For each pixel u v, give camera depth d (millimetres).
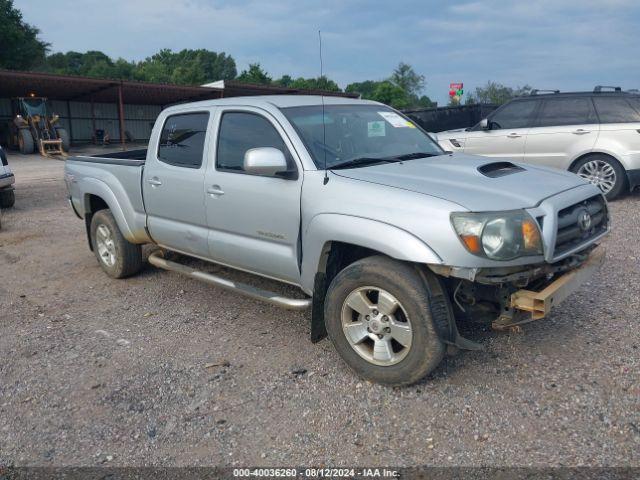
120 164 5836
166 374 4117
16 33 44906
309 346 4453
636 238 7098
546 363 3955
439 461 3018
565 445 3078
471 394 3619
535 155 10000
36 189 14492
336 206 3809
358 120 4789
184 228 5141
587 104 9586
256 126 4512
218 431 3400
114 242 6164
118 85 28156
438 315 3498
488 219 3340
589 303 4984
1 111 31953
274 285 5680
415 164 4293
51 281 6496
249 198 4410
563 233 3652
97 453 3254
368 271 3643
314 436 3299
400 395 3662
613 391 3566
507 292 3545
